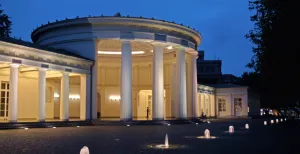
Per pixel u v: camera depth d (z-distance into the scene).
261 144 13.84
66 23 32.47
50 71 29.84
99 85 44.31
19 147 12.67
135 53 44.16
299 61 18.22
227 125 31.25
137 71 45.16
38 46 28.27
